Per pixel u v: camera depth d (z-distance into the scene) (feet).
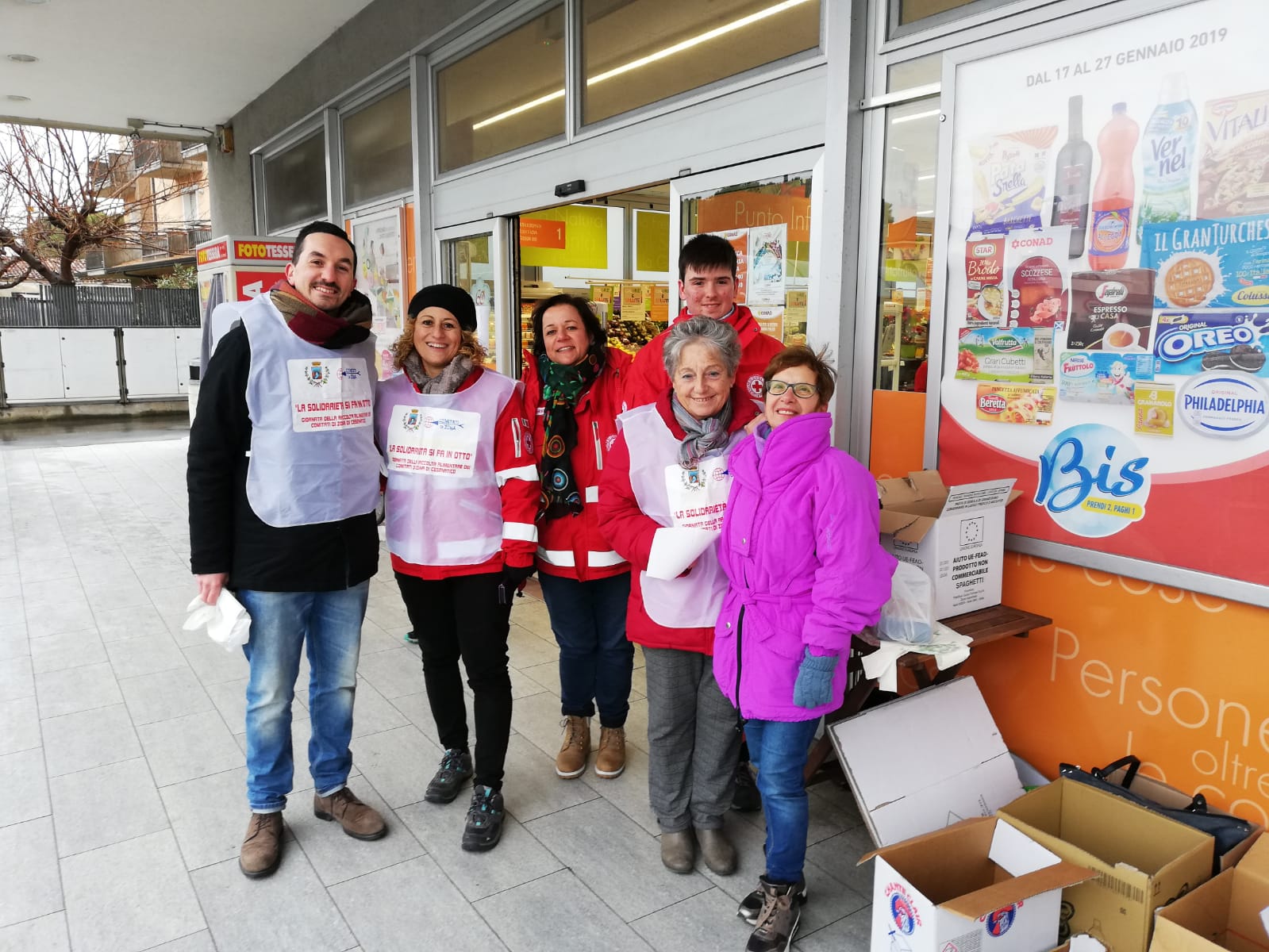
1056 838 6.25
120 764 9.62
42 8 18.67
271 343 7.27
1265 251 6.20
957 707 7.56
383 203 19.65
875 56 8.83
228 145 28.99
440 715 8.91
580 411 8.65
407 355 8.34
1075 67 7.14
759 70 10.41
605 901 7.29
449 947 6.75
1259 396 6.29
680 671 7.42
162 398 46.11
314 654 8.20
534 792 9.04
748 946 6.61
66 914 7.13
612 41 12.90
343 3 18.60
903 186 8.80
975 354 8.06
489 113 15.97
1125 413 7.06
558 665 12.41
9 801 8.85
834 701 6.49
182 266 71.67
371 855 7.95
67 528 21.02
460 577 8.21
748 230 10.75
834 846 8.05
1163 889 5.65
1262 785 6.54
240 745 10.07
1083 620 7.54
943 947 5.40
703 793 7.68
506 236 15.88
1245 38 6.20
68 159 55.36
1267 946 5.69
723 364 6.94
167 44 21.11
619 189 12.87
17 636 13.67
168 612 14.88
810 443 6.30
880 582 6.21
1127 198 6.91
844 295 9.25
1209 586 6.64
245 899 7.32
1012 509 7.94
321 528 7.51
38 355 43.19
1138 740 7.26
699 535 6.88
